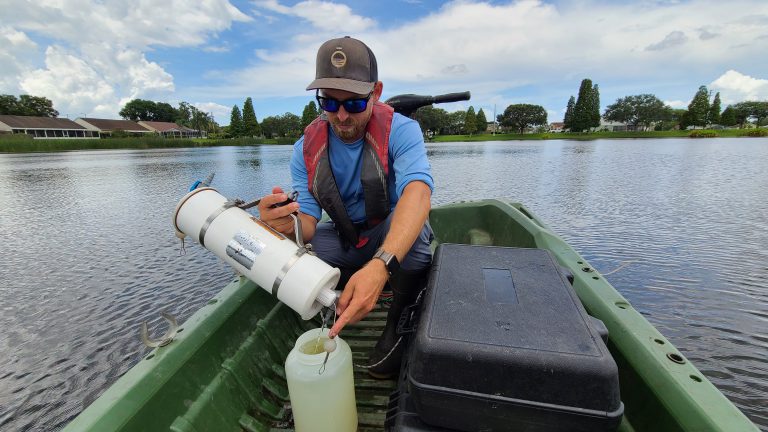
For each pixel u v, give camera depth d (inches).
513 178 583.2
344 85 57.5
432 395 40.2
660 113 3346.5
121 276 237.3
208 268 247.3
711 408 41.8
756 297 194.4
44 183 608.1
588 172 644.7
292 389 51.5
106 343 178.7
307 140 70.8
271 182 567.2
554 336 40.0
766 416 128.2
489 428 41.0
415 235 53.5
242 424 60.2
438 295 48.4
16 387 154.9
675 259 241.1
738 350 157.9
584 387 36.4
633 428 50.6
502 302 46.2
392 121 66.1
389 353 72.2
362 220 73.9
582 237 285.1
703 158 875.4
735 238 276.5
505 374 37.9
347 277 80.7
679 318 179.5
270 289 52.1
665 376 47.5
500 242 136.7
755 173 597.3
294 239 60.5
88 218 369.1
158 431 47.6
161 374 51.1
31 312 199.8
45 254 271.1
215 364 61.1
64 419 141.5
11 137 1964.8
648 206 380.2
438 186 516.7
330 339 48.2
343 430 53.7
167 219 362.6
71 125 2741.1
